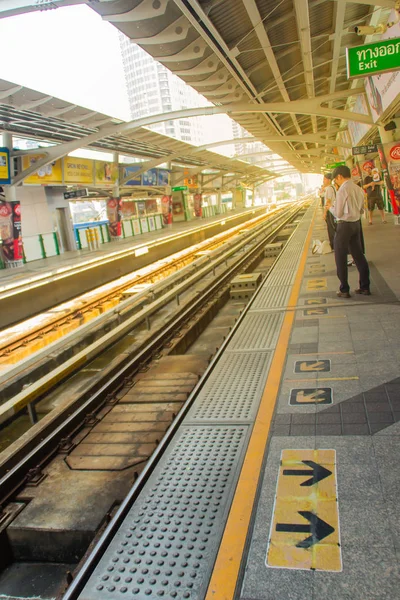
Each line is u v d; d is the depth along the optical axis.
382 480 2.52
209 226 42.06
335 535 2.18
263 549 2.17
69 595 2.21
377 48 7.85
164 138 30.83
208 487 2.75
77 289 19.25
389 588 1.86
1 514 3.46
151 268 19.22
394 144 13.91
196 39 11.88
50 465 4.05
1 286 15.41
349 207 6.18
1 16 9.17
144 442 4.21
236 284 11.46
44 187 28.80
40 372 7.69
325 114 18.84
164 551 2.29
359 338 4.79
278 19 11.16
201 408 3.81
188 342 8.30
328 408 3.43
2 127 21.67
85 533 3.12
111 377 6.15
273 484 2.64
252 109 19.83
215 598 1.96
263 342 5.16
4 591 2.97
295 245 14.14
